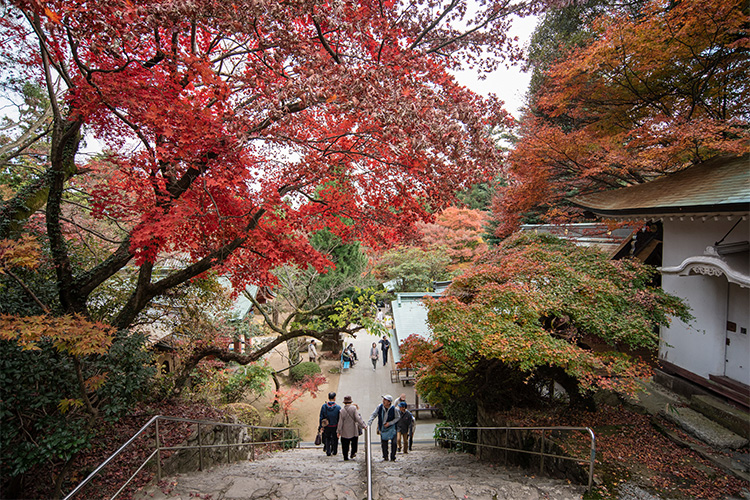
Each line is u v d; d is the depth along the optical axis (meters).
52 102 5.50
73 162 6.30
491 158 4.70
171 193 5.69
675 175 8.67
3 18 4.89
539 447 6.43
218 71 5.09
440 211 5.73
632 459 5.66
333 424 8.38
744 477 5.12
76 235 8.15
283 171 7.18
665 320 6.66
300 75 4.48
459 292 7.41
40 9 3.84
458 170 4.90
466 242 24.91
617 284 7.10
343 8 4.14
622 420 6.97
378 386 16.86
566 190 15.53
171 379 8.53
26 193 5.98
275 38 4.21
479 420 8.70
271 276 6.63
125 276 8.55
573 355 5.62
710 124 7.62
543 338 5.88
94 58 4.75
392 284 27.84
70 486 4.92
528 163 11.28
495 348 5.54
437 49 5.42
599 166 10.02
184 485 5.07
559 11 14.55
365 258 20.69
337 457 8.21
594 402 7.47
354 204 7.13
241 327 11.34
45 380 4.93
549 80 11.92
